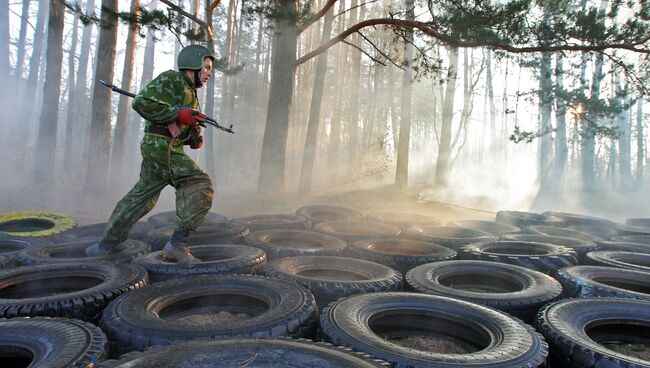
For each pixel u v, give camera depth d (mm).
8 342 2533
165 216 7473
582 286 4188
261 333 2770
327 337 2822
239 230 6156
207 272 4164
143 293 3387
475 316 3186
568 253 5387
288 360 2059
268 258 5340
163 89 4016
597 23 11062
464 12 11242
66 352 2309
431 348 3139
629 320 3414
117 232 4555
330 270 4734
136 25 12461
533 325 3434
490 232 7797
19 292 3922
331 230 6816
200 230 6129
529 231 7832
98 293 3395
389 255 5199
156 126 4176
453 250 5773
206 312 3617
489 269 4707
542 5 11336
